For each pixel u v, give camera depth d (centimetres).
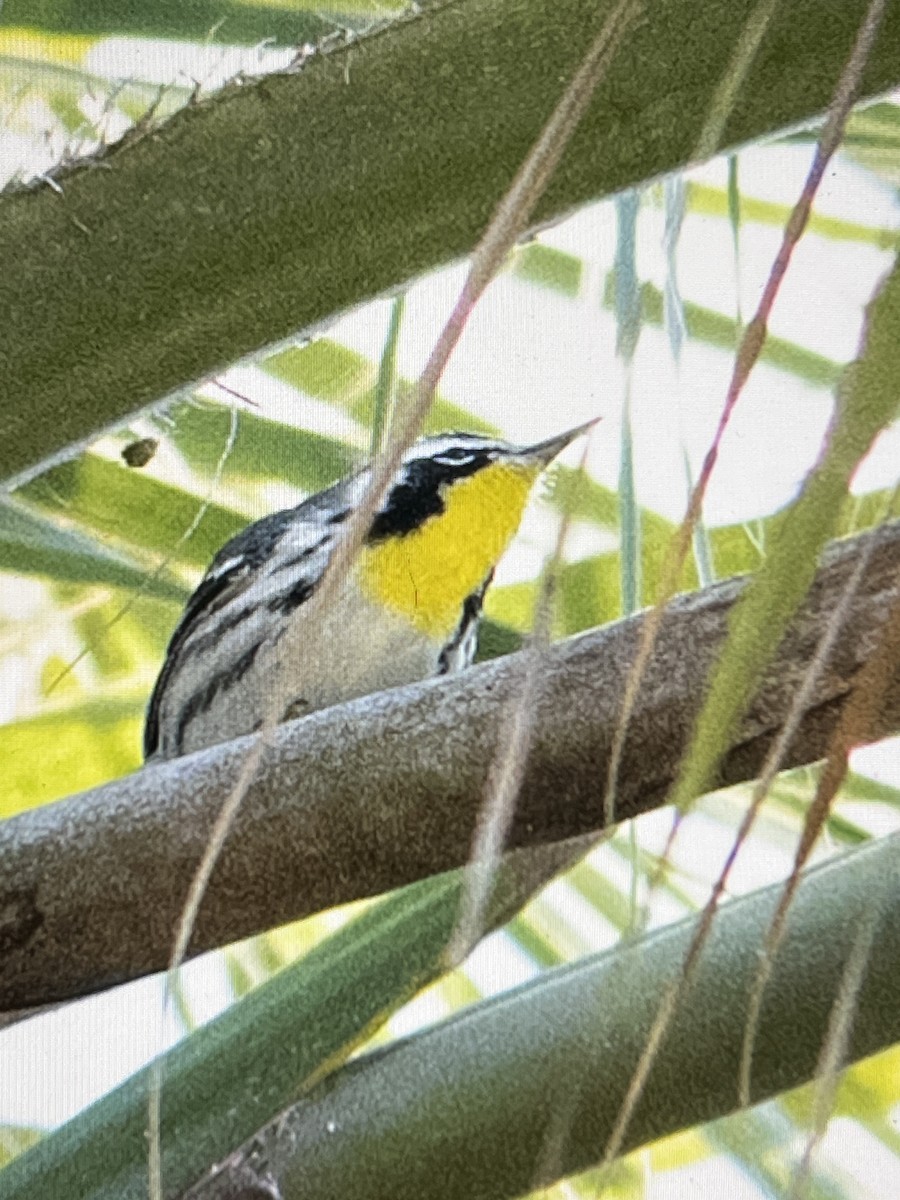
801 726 133
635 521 142
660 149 140
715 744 84
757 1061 158
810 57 138
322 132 141
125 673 283
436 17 141
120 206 141
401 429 90
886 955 157
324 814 136
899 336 81
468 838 137
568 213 143
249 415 249
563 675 136
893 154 199
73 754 274
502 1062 161
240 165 141
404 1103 161
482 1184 159
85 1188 162
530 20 140
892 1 137
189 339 144
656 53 138
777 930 92
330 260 143
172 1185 161
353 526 92
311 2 204
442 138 140
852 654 132
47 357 142
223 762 139
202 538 238
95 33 202
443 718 138
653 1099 158
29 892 136
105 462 235
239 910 138
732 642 84
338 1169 159
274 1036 167
